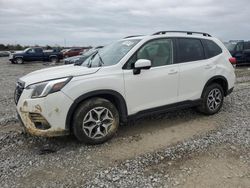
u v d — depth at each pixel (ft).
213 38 20.53
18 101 14.55
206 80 19.17
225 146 14.73
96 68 15.10
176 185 11.19
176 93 17.72
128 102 15.74
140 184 11.29
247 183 11.30
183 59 18.10
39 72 16.24
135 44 16.51
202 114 20.33
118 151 14.30
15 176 12.02
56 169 12.57
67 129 14.21
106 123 15.12
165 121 18.93
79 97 14.11
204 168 12.50
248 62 57.72
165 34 17.76
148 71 16.31
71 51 113.19
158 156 13.69
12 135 16.71
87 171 12.34
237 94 27.81
